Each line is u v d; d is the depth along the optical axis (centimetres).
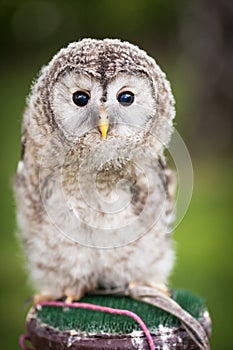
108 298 118
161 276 122
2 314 170
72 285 119
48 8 231
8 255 188
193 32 260
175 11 247
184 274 174
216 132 267
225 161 259
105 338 106
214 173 245
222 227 195
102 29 238
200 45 263
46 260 120
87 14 229
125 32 242
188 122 269
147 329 106
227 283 171
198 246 185
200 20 257
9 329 167
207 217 201
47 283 121
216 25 258
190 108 269
